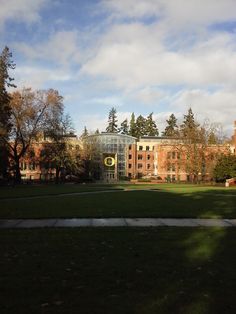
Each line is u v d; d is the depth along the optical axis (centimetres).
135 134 17612
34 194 3812
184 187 6012
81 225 1673
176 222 1762
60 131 8238
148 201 2886
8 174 7938
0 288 776
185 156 9150
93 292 752
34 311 658
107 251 1113
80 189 4950
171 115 17112
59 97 7719
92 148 11519
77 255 1062
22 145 7944
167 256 1051
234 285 801
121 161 13288
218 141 9062
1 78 5691
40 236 1379
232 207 2419
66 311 658
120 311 659
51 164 8650
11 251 1120
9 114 6050
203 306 684
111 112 17638
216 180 8644
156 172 13312
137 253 1083
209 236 1376
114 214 2019
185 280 831
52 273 883
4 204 2647
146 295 736
